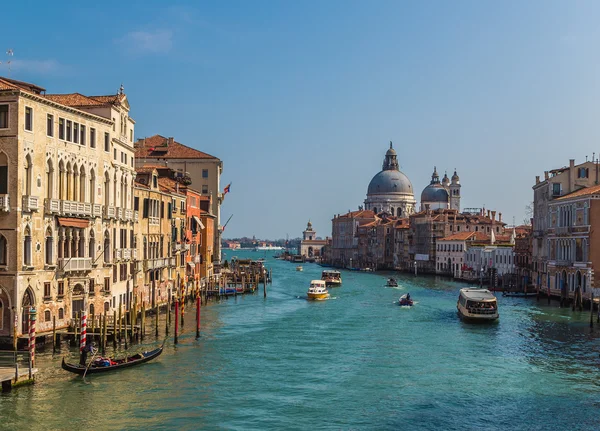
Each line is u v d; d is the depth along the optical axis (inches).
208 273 3649.1
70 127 1882.4
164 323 2396.7
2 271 1659.7
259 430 1251.8
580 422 1304.1
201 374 1625.2
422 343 2090.3
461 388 1537.9
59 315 1830.7
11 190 1660.9
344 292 4128.9
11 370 1482.5
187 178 3225.9
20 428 1214.9
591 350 1961.1
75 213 1865.2
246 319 2623.0
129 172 2292.1
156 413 1323.8
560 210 3225.9
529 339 2154.3
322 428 1266.0
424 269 6604.3
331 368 1723.7
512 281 4018.2
